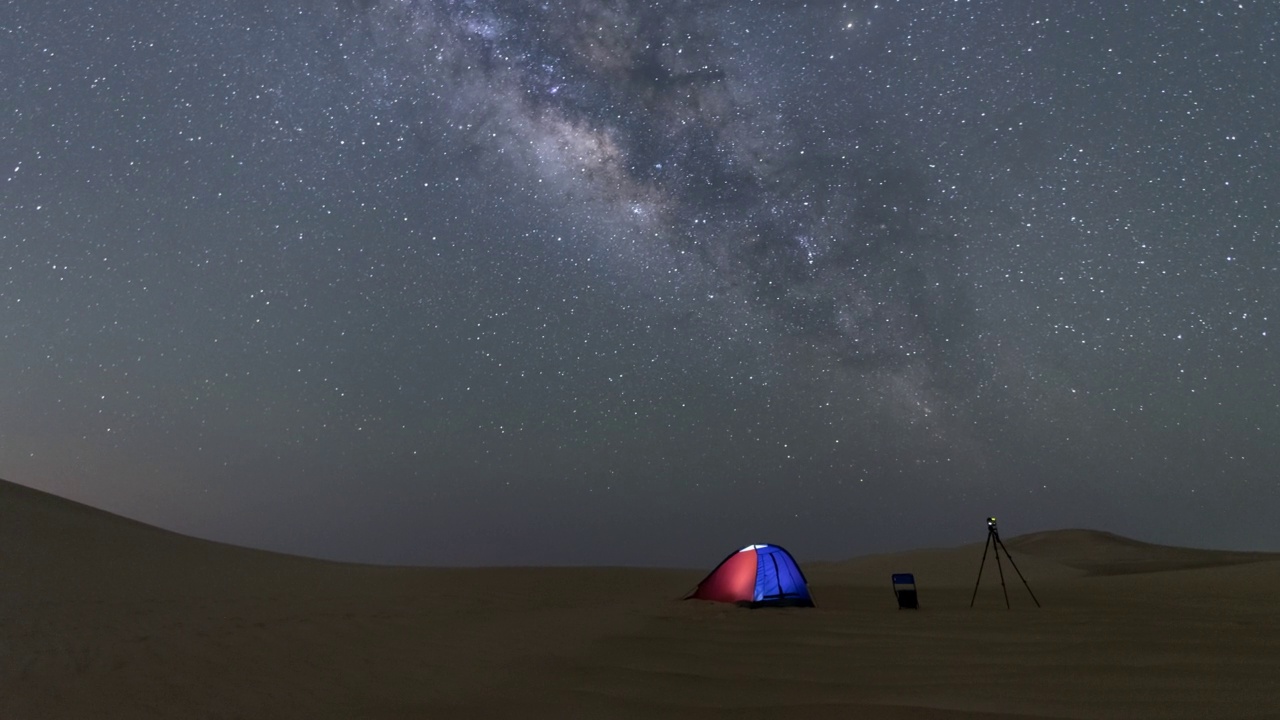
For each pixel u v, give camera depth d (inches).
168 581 524.7
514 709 227.5
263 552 882.8
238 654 287.7
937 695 240.1
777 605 553.6
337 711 222.1
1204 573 913.5
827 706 227.1
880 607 547.5
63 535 641.0
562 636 374.3
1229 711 210.7
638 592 698.2
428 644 334.6
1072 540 2090.3
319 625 369.1
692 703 235.6
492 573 860.6
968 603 579.2
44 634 300.7
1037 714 212.1
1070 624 410.0
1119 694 235.1
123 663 261.6
